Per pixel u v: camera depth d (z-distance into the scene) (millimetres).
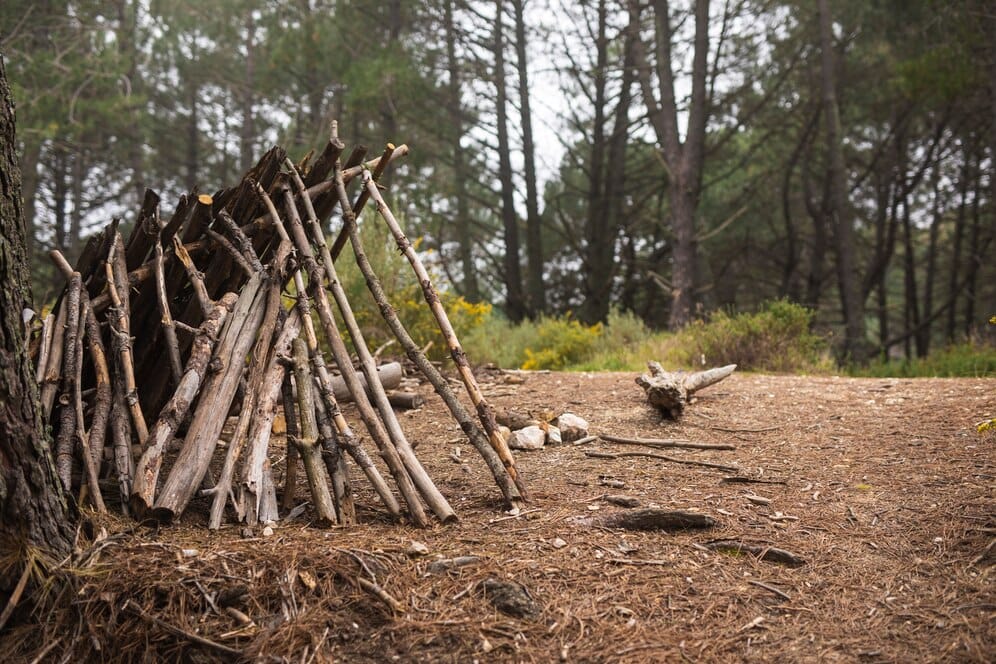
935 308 27953
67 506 2633
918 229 24078
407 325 7246
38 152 16453
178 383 3221
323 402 3318
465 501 3309
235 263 3709
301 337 3465
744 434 4410
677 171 14125
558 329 10391
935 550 2781
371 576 2479
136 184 21656
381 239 7492
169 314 3428
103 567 2480
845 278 14898
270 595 2420
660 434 4449
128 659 2303
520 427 4598
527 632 2314
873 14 16141
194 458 2945
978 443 3891
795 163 18406
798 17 16969
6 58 13617
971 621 2322
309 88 19109
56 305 3518
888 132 19281
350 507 3035
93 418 3186
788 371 7895
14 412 2461
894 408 4770
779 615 2424
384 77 15828
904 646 2244
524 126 18875
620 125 18891
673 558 2736
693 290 13938
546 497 3330
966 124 18594
